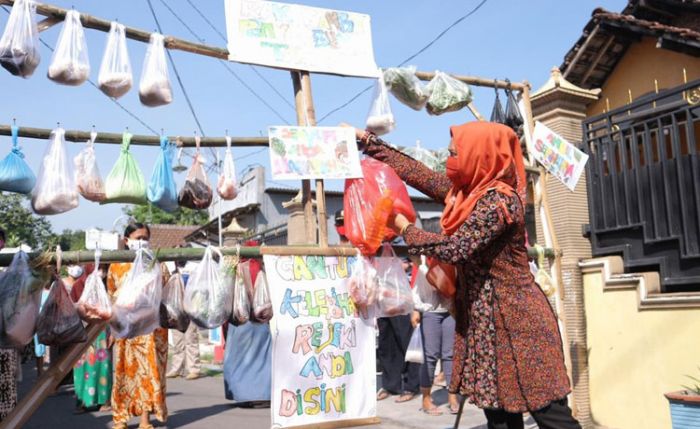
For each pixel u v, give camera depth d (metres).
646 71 7.67
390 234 3.59
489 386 2.50
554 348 2.49
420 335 6.19
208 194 3.60
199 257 3.43
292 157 3.53
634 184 5.52
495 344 2.51
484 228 2.47
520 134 5.64
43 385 3.10
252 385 6.77
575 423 2.48
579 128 6.28
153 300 3.29
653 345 5.15
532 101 6.38
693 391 4.23
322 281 3.51
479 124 2.61
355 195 3.61
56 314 3.04
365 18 4.13
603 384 5.55
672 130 5.20
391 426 5.73
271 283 3.38
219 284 3.35
